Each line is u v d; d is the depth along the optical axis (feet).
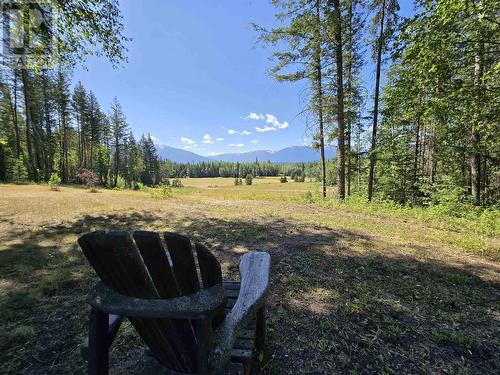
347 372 6.49
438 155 51.75
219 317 4.43
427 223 24.77
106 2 22.03
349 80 43.83
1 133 101.60
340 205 34.94
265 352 7.12
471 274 12.47
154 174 237.66
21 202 34.06
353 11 36.37
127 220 24.14
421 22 24.62
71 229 20.25
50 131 116.16
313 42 37.86
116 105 163.12
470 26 23.35
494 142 30.83
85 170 111.04
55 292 10.28
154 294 3.86
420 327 8.29
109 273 3.83
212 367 3.92
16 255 14.12
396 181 59.11
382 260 14.11
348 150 50.34
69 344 7.41
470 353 7.20
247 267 6.72
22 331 7.79
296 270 12.61
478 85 24.90
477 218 26.14
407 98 29.25
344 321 8.57
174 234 3.51
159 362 5.38
